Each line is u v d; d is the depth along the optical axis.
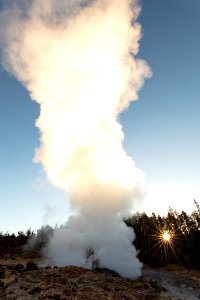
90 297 25.38
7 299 24.97
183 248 60.72
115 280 32.31
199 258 55.41
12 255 54.69
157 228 68.38
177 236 63.78
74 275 32.06
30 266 36.91
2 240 75.25
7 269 35.75
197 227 66.38
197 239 61.50
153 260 55.22
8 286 28.27
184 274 45.12
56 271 33.41
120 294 27.34
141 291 30.06
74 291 26.66
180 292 32.69
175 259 57.44
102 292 27.00
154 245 58.97
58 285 28.00
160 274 42.94
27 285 28.02
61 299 24.50
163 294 30.67
